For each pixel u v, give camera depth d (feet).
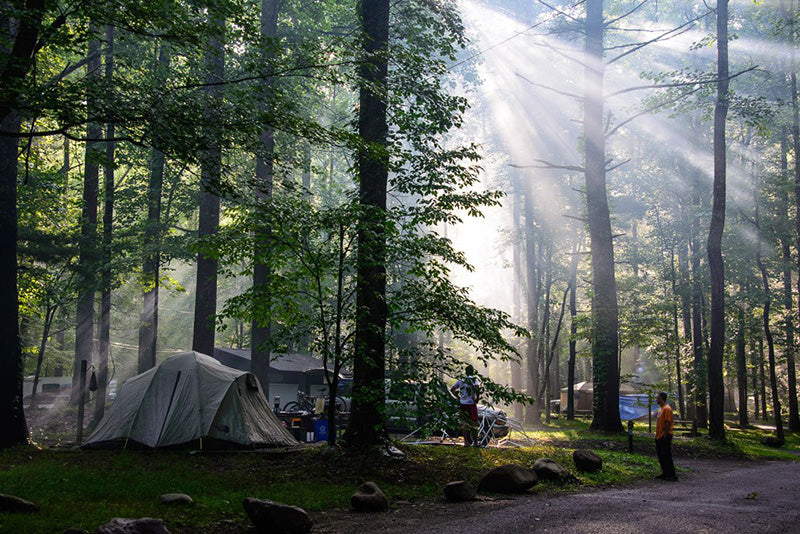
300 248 40.55
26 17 30.78
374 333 42.06
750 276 116.16
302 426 60.59
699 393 110.01
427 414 38.40
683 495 35.65
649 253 129.70
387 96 44.60
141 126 34.09
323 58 40.65
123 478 34.24
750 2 117.60
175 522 25.44
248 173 38.73
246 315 45.01
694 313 113.80
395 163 45.68
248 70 37.35
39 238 75.87
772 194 115.55
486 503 31.91
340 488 34.22
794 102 107.24
